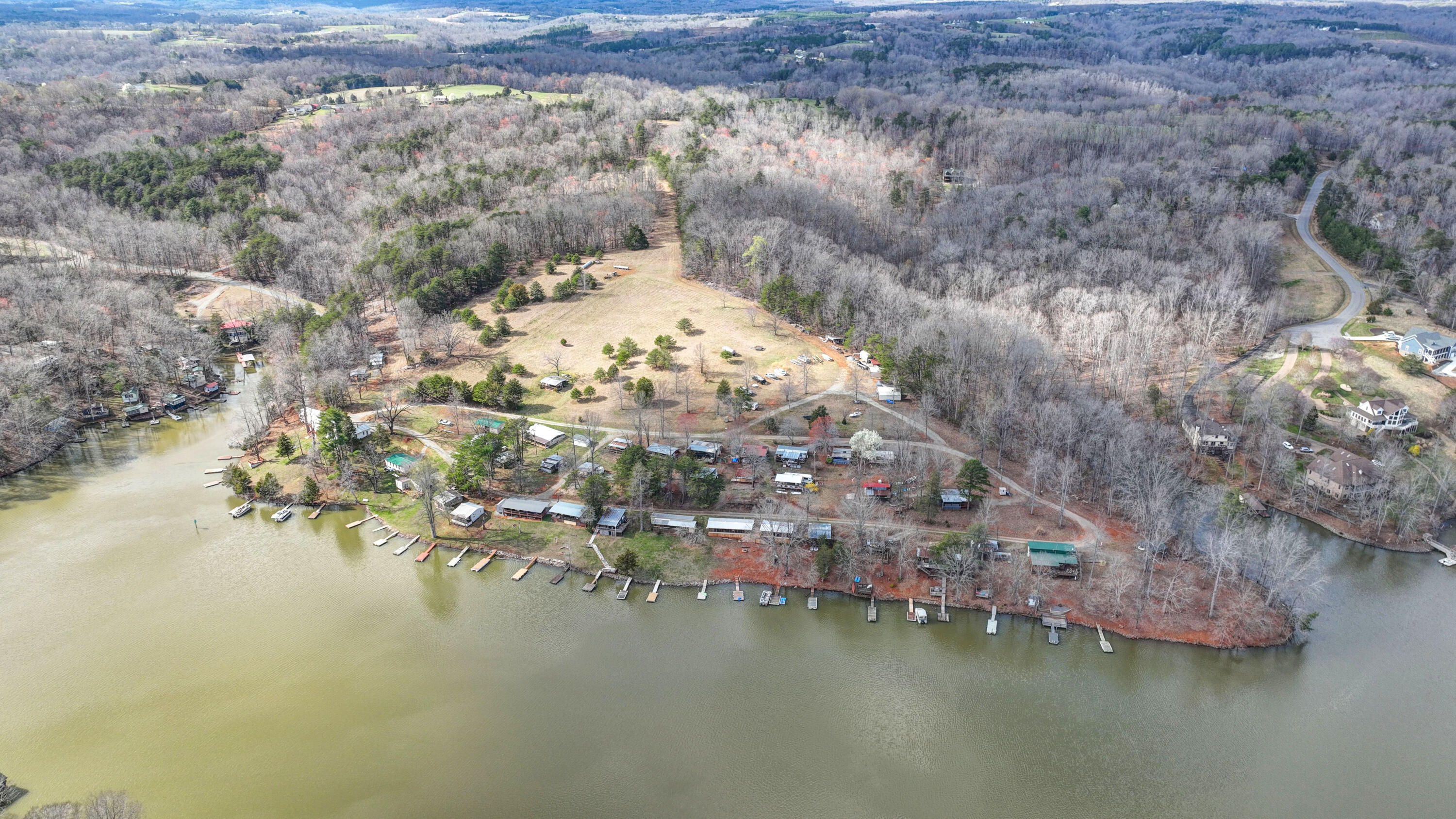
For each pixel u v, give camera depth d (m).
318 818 111.50
